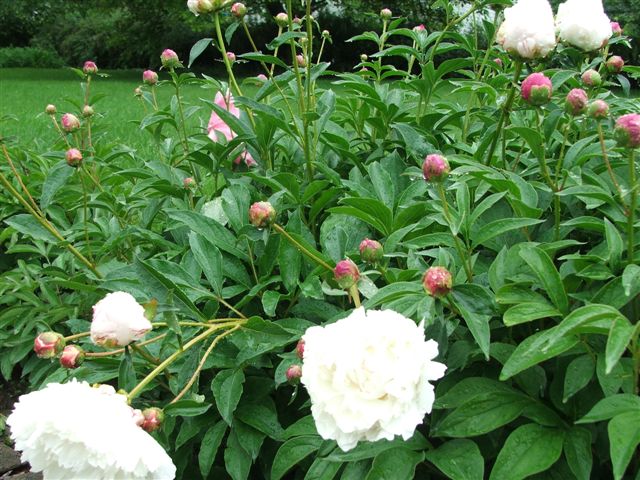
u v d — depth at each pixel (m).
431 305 1.55
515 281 1.75
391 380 1.27
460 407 1.58
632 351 1.49
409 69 3.27
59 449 1.32
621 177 2.13
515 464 1.48
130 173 2.77
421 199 2.37
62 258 3.21
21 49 27.81
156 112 2.98
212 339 1.99
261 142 2.56
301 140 2.54
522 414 1.62
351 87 2.82
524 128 1.89
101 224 2.95
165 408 1.63
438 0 2.90
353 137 3.21
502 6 2.69
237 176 2.67
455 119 2.91
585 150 2.18
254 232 1.80
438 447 1.61
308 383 1.31
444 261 1.72
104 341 1.51
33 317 3.19
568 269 1.80
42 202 2.39
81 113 3.40
